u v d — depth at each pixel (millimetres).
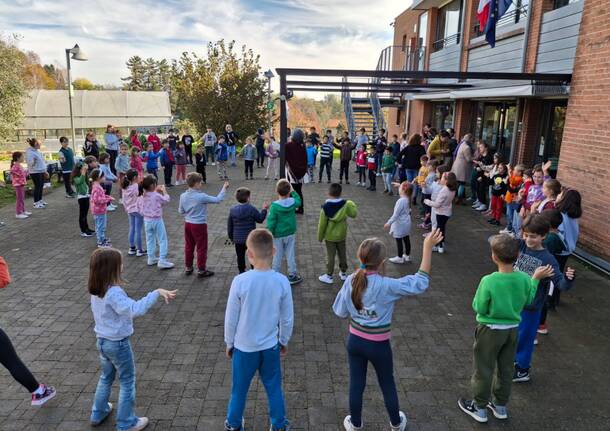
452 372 4730
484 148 12039
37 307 6148
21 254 8312
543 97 10820
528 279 3791
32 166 11883
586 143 8297
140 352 5027
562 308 6211
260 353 3473
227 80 27031
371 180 14609
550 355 5078
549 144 11336
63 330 5531
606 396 4383
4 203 12617
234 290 3432
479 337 3869
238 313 3443
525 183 8422
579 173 8492
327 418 4004
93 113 44969
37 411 4070
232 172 18844
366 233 9828
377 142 16062
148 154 15234
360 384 3654
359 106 24672
